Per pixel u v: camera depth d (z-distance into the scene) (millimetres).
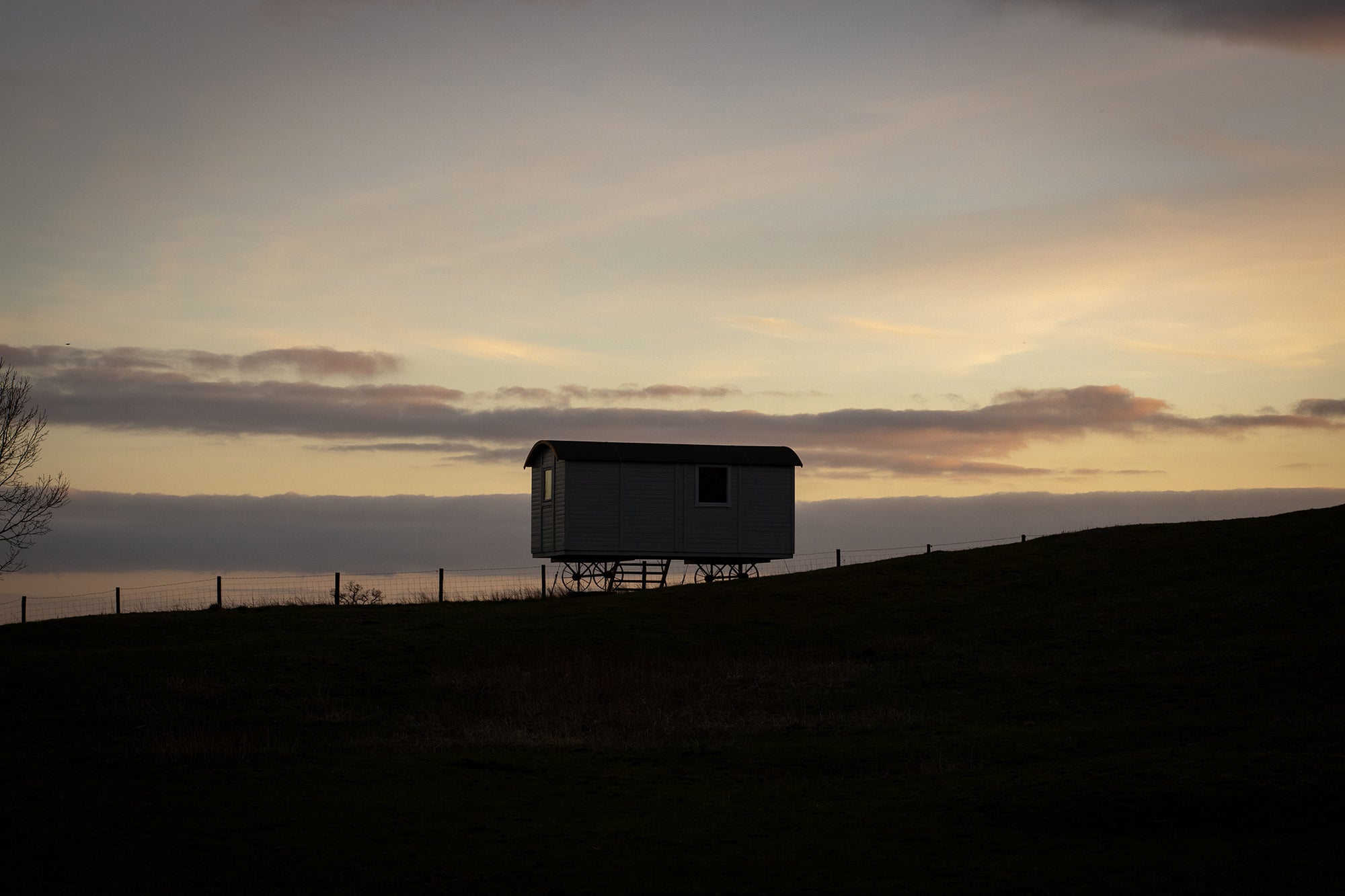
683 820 15375
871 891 11820
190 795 16484
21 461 37469
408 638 31188
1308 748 17250
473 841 14023
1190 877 11883
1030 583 35938
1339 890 11242
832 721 23453
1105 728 20984
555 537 42750
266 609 37250
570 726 23125
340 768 18781
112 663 27906
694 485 42688
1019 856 13102
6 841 13477
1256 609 29688
